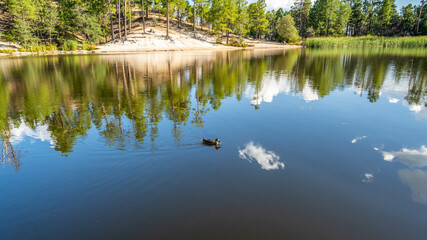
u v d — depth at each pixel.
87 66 32.56
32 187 6.36
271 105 13.91
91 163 7.53
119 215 5.21
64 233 4.77
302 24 120.81
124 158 7.80
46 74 26.55
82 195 5.96
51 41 66.75
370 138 9.33
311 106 13.67
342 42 83.81
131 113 12.80
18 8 56.56
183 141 9.06
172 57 44.72
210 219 5.02
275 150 8.33
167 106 14.02
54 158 7.94
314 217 5.12
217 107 13.62
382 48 67.44
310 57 43.81
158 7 91.25
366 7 111.19
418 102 14.23
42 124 11.50
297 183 6.37
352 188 6.17
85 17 66.19
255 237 4.54
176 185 6.26
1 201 5.81
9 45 57.19
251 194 5.85
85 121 11.73
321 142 8.97
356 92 16.97
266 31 102.50
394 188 6.18
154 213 5.24
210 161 7.52
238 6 81.81
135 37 65.75
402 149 8.41
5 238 4.69
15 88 19.83
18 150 8.65
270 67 31.00
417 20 96.88
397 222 5.04
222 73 26.27
